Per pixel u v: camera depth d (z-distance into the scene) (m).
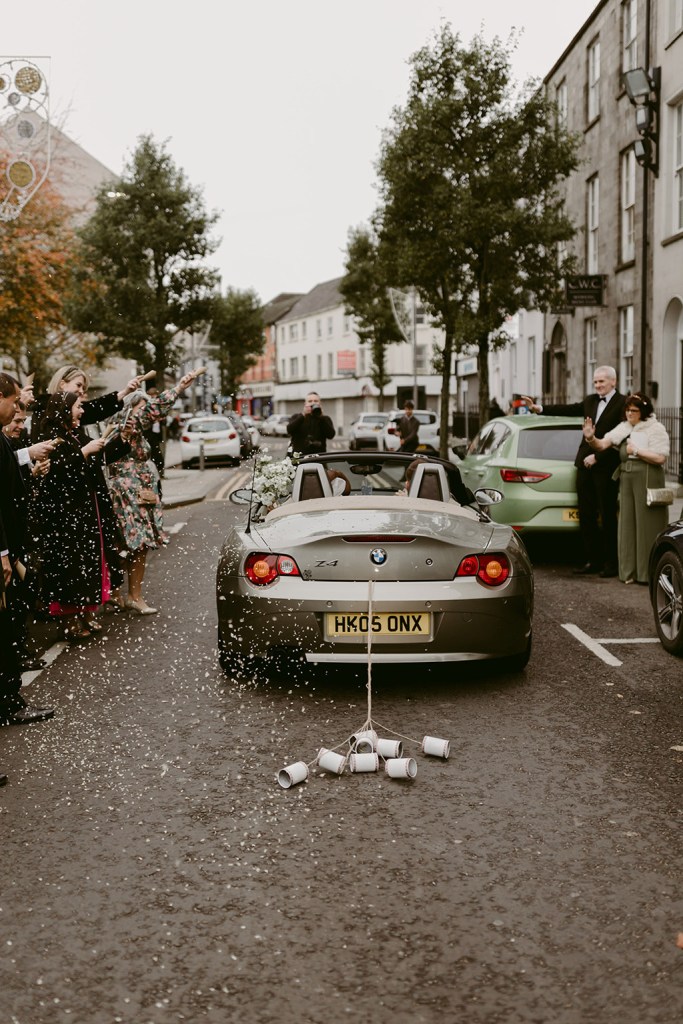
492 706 5.32
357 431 40.66
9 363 35.41
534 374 33.16
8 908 3.14
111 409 7.59
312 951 2.85
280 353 87.56
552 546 12.27
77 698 5.54
